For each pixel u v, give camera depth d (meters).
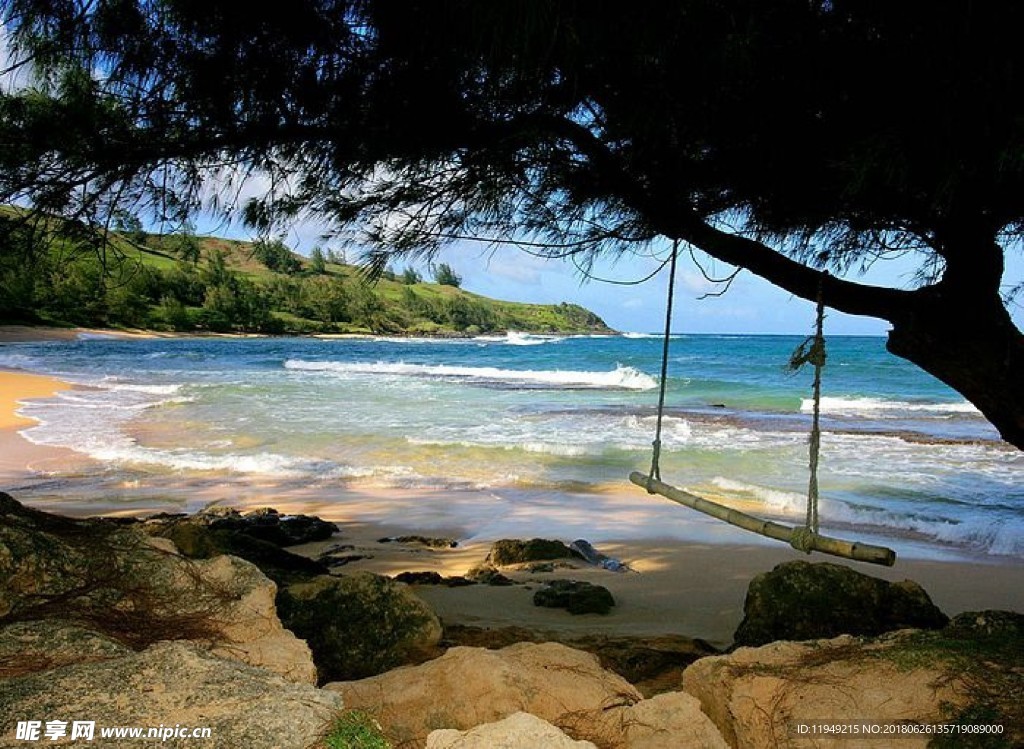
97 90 3.11
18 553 2.71
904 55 2.32
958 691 2.61
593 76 2.72
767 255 3.45
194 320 95.38
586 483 13.04
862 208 3.18
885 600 4.84
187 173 3.38
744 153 2.98
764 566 8.23
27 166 3.21
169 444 16.45
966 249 3.00
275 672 2.19
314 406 23.47
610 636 5.47
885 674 2.75
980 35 2.12
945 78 2.23
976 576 7.99
